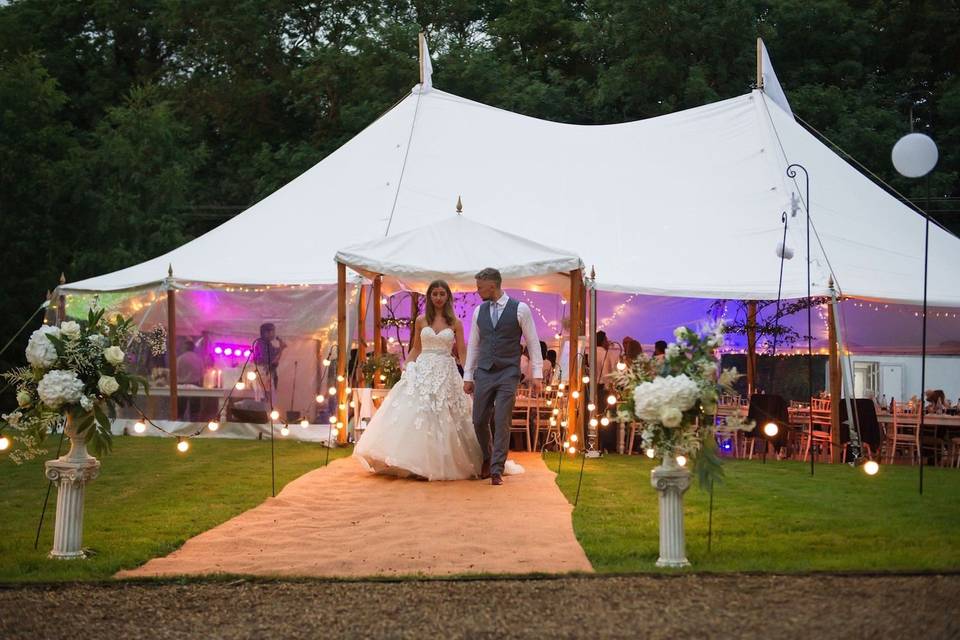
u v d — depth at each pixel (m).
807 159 15.95
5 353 22.92
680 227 14.84
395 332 16.72
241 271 14.09
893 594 4.82
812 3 27.09
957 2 28.42
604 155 16.70
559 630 4.39
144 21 32.16
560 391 12.44
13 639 4.42
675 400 5.68
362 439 9.45
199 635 4.45
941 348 16.33
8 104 22.50
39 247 22.83
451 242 12.24
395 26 28.78
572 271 11.97
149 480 9.17
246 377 13.73
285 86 31.14
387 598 4.97
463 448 9.29
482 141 16.52
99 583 5.33
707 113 17.09
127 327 6.44
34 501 8.20
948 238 15.45
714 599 4.81
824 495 8.48
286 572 5.61
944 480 9.77
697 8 27.02
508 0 32.12
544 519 7.12
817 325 16.34
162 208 24.98
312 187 16.09
